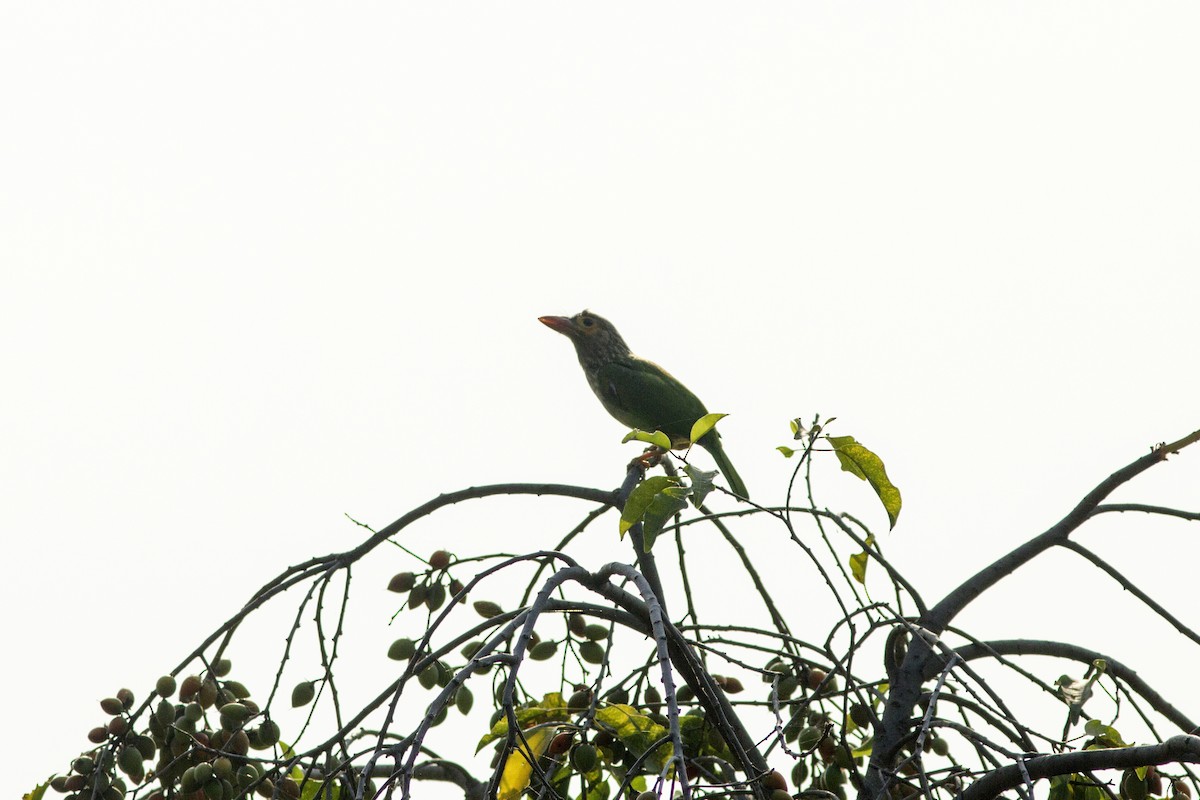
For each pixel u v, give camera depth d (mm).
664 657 5832
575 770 7730
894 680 8406
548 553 7297
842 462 7477
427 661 6949
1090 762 6309
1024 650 9047
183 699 8125
